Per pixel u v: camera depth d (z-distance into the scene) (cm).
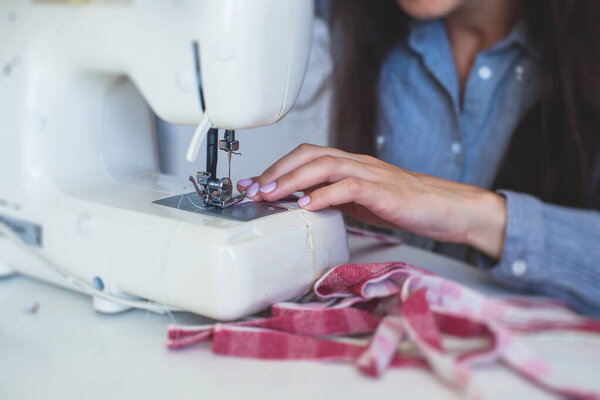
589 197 129
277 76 76
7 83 87
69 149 89
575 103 129
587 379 60
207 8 72
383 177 88
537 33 131
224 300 68
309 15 78
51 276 87
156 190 89
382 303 76
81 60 85
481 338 68
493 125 140
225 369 65
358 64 152
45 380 63
